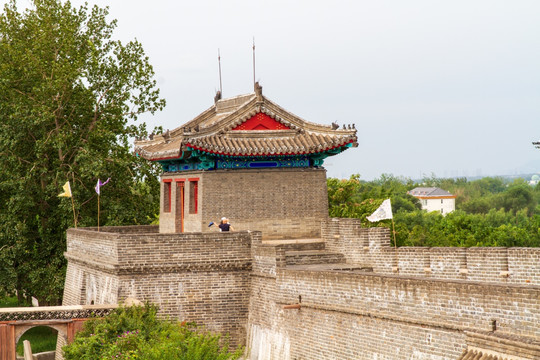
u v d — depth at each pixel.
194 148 39.50
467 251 32.69
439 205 152.25
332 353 32.00
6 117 54.81
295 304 34.25
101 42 60.25
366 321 30.06
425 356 27.23
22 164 55.78
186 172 43.38
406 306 28.08
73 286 46.00
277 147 41.09
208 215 41.19
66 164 55.53
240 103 44.59
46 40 56.22
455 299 26.09
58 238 56.69
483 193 183.88
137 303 37.06
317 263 38.97
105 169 55.84
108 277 39.50
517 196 143.38
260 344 37.44
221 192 41.44
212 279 38.81
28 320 37.06
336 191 69.50
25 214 55.84
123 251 37.94
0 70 54.88
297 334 34.34
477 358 24.61
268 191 42.12
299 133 42.78
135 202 58.56
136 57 59.53
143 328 34.97
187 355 31.72
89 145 56.16
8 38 58.66
